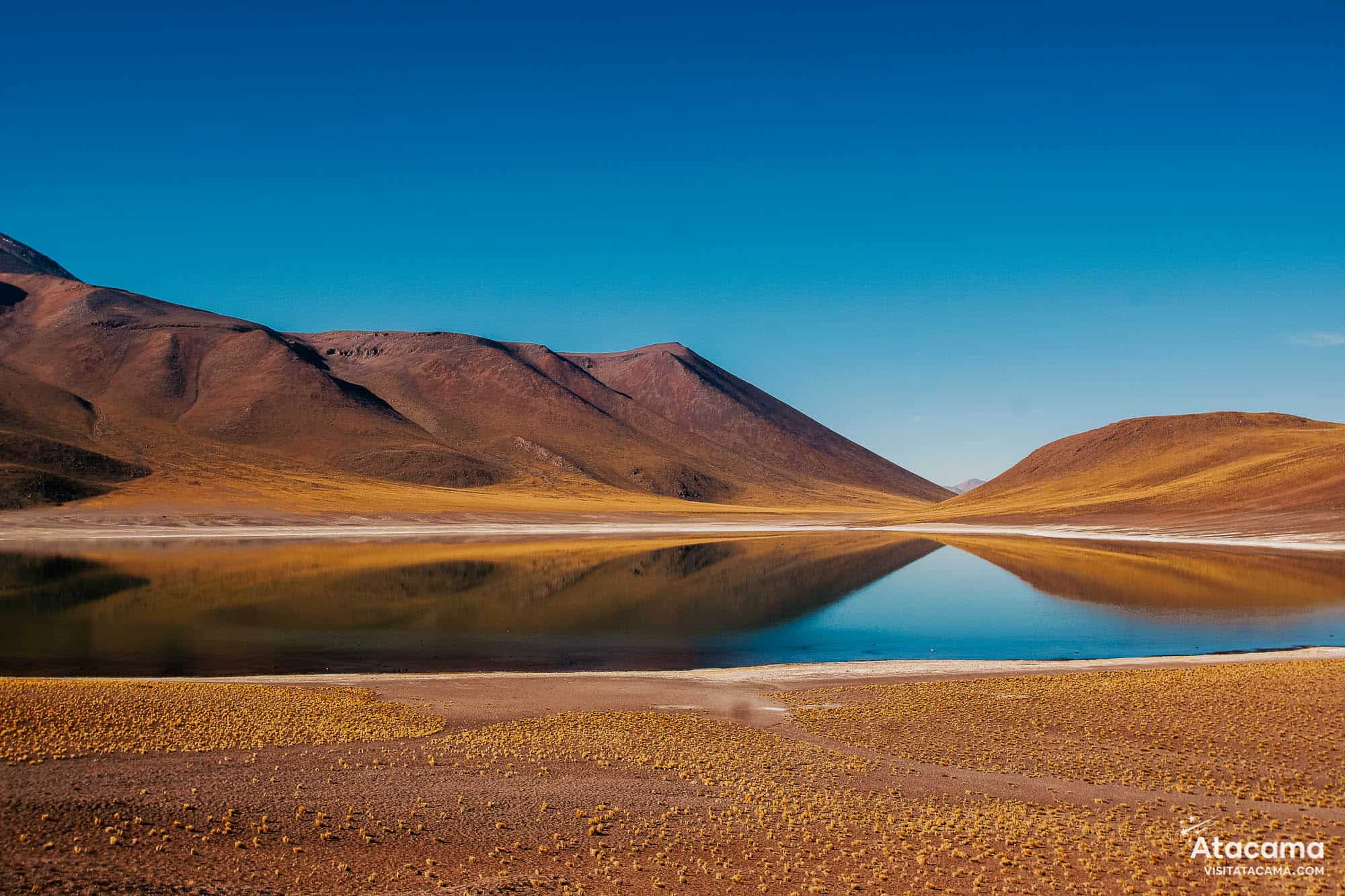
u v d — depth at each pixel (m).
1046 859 17.91
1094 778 22.94
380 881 16.12
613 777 22.38
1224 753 24.59
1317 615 54.06
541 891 16.06
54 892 13.78
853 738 26.59
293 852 16.95
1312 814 20.27
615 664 40.22
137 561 84.88
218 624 49.72
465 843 18.02
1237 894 16.30
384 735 25.44
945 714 29.16
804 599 64.88
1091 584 71.19
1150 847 18.42
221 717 26.02
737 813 20.20
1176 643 45.62
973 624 52.47
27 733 22.50
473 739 25.28
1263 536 105.12
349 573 77.25
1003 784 22.47
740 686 34.16
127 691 28.03
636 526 161.50
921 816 20.20
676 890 16.42
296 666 38.56
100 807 17.75
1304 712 27.86
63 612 53.19
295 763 22.28
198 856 16.25
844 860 17.84
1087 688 32.28
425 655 41.75
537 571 82.00
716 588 71.25
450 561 90.06
